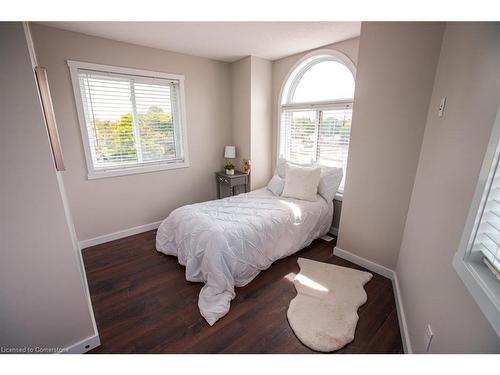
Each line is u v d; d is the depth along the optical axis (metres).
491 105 0.94
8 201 1.14
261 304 1.90
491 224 0.88
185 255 2.27
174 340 1.58
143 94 3.05
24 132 1.12
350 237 2.49
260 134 3.76
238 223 2.18
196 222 2.25
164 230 2.61
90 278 2.25
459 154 1.17
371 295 2.01
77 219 2.77
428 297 1.29
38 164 1.18
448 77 1.47
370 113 2.13
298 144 3.56
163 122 3.29
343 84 2.99
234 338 1.60
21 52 1.06
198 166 3.71
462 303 0.94
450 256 1.11
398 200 2.09
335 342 1.54
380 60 1.99
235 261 2.01
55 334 1.39
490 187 0.87
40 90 1.40
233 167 3.76
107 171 2.88
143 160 3.21
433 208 1.41
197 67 3.40
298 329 1.64
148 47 2.93
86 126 2.66
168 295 2.01
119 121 2.93
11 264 1.21
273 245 2.32
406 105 1.91
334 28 2.38
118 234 3.07
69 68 2.47
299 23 2.25
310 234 2.74
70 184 2.67
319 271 2.32
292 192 2.93
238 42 2.79
